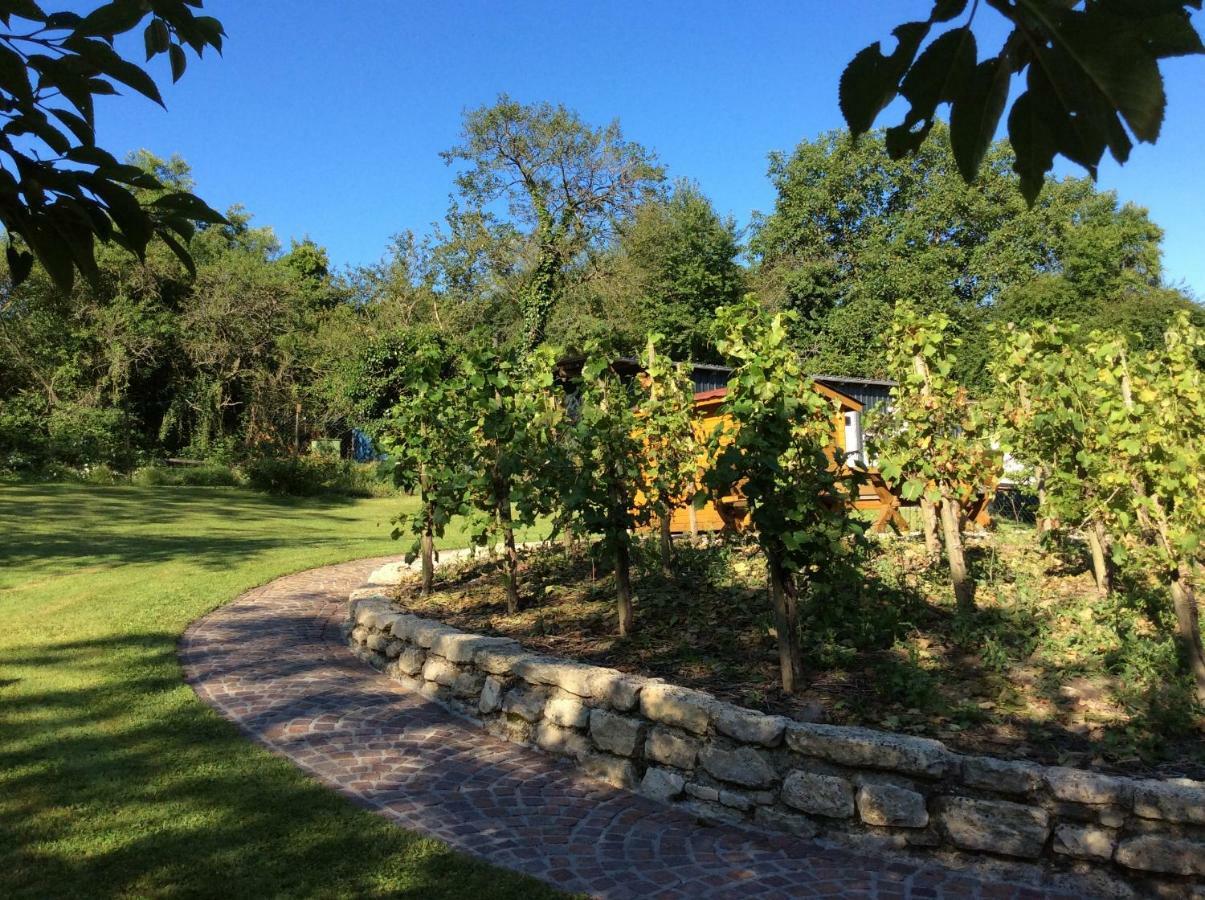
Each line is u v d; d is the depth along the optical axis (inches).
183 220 55.2
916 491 247.0
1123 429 199.5
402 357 403.5
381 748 189.3
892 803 142.2
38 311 959.0
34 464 895.7
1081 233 1196.5
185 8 51.8
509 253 1284.4
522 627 251.6
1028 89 40.7
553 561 345.4
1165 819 128.7
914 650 203.5
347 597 362.9
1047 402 251.1
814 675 193.2
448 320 1288.1
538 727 194.2
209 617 315.9
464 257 1311.5
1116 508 206.5
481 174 1285.7
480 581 328.5
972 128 42.9
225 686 232.1
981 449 249.9
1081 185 1239.5
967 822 137.6
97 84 49.3
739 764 157.5
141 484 904.3
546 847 142.3
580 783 173.2
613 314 1220.5
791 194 1390.3
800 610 225.5
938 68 41.4
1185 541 181.5
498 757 187.0
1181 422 202.2
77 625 286.4
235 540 516.7
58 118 49.9
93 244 56.6
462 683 219.0
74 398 1002.1
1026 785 136.3
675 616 245.4
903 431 261.4
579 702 186.9
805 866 137.5
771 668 197.9
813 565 206.7
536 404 304.3
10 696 211.0
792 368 196.9
